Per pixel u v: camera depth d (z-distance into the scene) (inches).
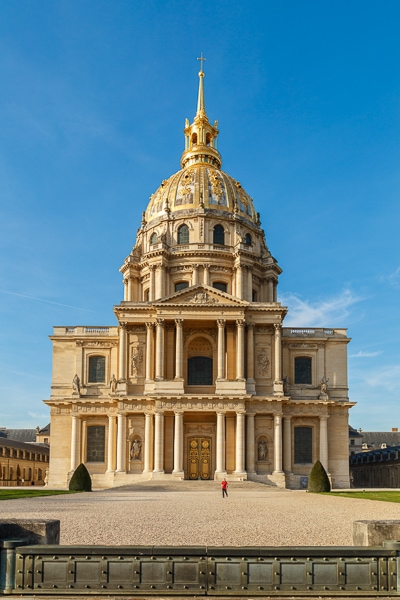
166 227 4719.5
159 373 3725.4
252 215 5044.3
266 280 4800.7
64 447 3946.9
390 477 4849.9
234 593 636.7
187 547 649.6
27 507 1768.0
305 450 3907.5
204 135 5442.9
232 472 3678.6
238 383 3705.7
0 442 5123.0
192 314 3789.4
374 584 641.6
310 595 636.1
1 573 645.3
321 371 4018.2
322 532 1163.9
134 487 3248.0
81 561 644.1
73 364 4050.2
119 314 3873.0
